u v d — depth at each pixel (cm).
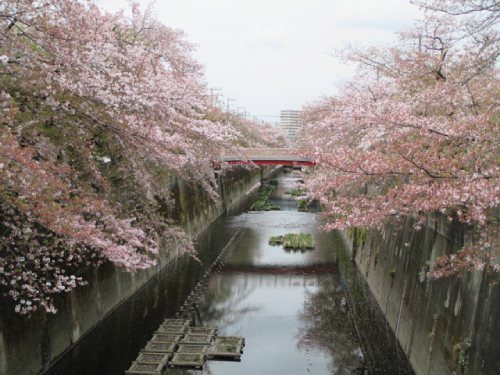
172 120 1452
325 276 2578
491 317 977
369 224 1023
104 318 1770
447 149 1026
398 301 1711
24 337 1240
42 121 1152
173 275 2512
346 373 1530
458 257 1039
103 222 1268
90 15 1192
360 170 1025
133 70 1353
